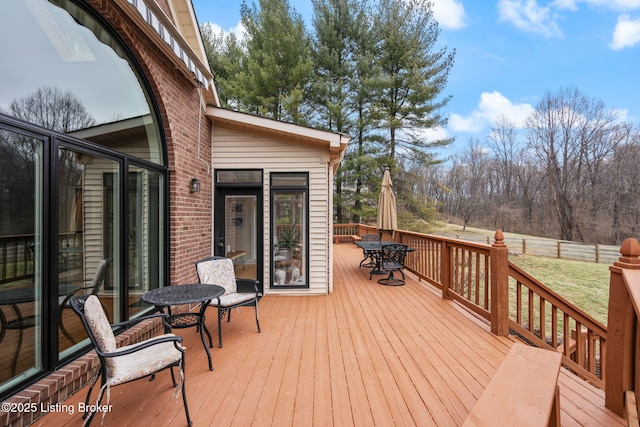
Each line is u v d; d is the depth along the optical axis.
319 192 5.40
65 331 2.51
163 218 3.95
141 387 2.51
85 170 2.76
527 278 3.48
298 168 5.40
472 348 3.20
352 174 15.11
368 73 14.17
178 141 4.10
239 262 5.46
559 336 6.58
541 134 22.52
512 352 1.72
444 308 4.60
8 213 2.07
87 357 2.60
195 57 3.97
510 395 1.30
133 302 3.42
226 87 12.86
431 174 22.52
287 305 4.80
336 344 3.33
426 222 16.19
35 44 2.28
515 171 24.83
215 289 3.10
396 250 6.16
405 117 15.12
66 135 2.50
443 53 14.40
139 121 3.53
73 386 2.40
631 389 2.09
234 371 2.77
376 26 14.34
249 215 5.48
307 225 5.43
